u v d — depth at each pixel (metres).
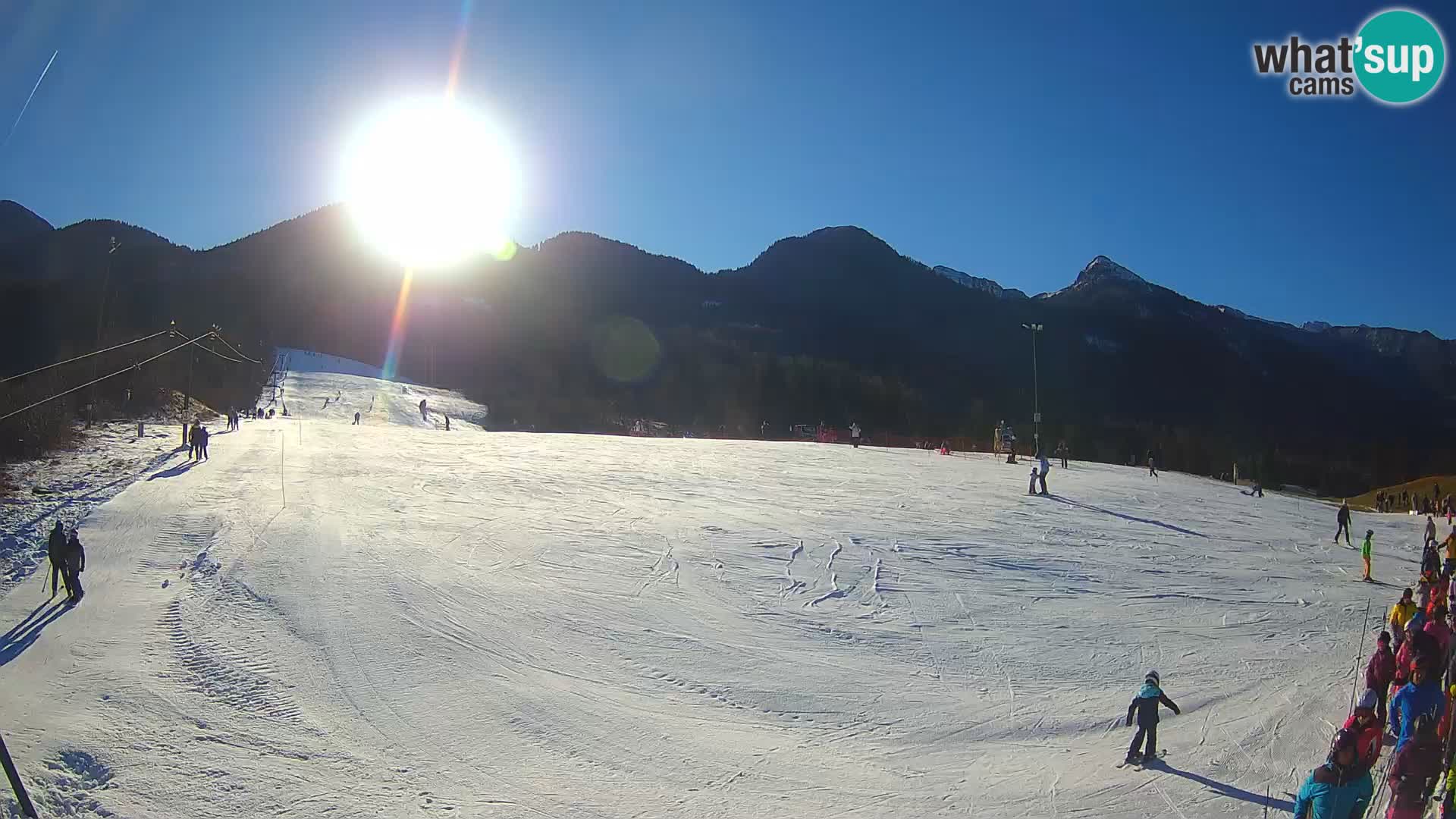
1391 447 114.31
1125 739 11.98
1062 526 28.31
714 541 23.42
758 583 19.58
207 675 13.18
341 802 9.73
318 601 16.69
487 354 123.81
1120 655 15.87
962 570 21.81
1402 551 29.80
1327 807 7.51
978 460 48.53
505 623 15.98
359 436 47.25
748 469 39.19
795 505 29.70
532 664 14.14
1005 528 27.39
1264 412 143.50
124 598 16.78
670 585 19.02
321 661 13.84
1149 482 42.38
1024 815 9.62
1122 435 101.56
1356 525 36.16
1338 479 96.38
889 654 15.41
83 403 45.41
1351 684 14.34
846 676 14.23
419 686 13.03
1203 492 39.94
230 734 11.34
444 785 10.18
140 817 9.34
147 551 20.05
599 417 86.75
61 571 16.80
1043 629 17.31
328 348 121.62
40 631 14.93
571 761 10.90
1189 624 18.23
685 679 13.79
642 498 29.84
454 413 80.75
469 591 17.83
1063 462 49.75
